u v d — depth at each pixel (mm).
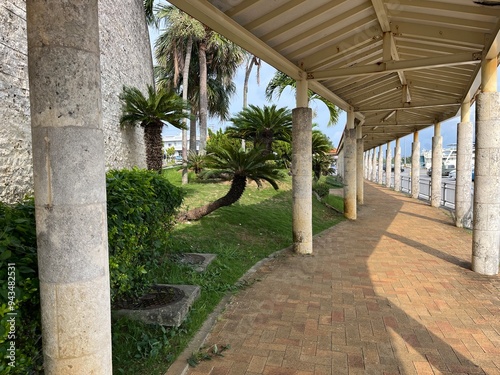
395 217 10156
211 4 3604
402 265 5316
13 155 4770
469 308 3742
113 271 2760
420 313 3625
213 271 4590
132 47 10039
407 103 8258
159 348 2807
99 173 1830
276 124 9695
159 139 8602
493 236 4832
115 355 2654
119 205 2953
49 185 1705
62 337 1747
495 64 4656
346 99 8578
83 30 1743
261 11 3975
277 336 3150
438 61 4879
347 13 4465
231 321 3436
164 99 8211
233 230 6742
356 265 5309
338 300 3963
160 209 3932
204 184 11055
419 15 4555
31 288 1949
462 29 4613
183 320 3217
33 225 2271
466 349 2926
